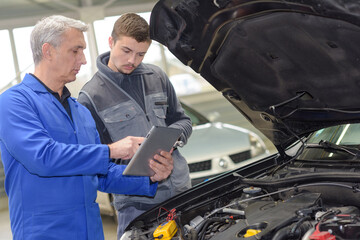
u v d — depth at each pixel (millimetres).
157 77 2768
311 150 2480
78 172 1970
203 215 2270
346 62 1902
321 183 2102
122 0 8289
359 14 1483
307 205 1938
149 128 2641
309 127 2422
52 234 1997
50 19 2061
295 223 1788
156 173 2189
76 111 2227
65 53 2043
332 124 2332
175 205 2305
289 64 2086
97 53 7832
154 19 2053
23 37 7656
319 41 1852
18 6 7746
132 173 2074
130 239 2125
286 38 1936
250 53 2104
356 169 2139
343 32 1721
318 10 1580
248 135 5234
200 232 2059
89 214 2098
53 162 1909
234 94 2363
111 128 2596
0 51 7457
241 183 2434
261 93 2293
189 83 11281
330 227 1671
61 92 2205
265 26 1917
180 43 2100
